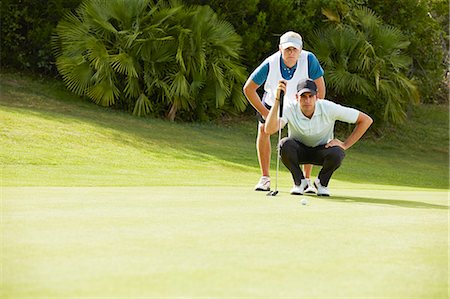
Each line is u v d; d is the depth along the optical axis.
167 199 8.89
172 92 26.06
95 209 7.53
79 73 25.95
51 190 9.84
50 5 28.50
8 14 28.69
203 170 18.48
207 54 26.69
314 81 11.92
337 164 10.98
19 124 20.67
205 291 4.05
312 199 9.88
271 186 13.52
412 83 29.70
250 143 24.77
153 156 19.84
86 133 21.05
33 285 4.09
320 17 29.97
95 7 25.89
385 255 5.28
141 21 26.11
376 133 31.75
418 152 30.16
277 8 29.27
